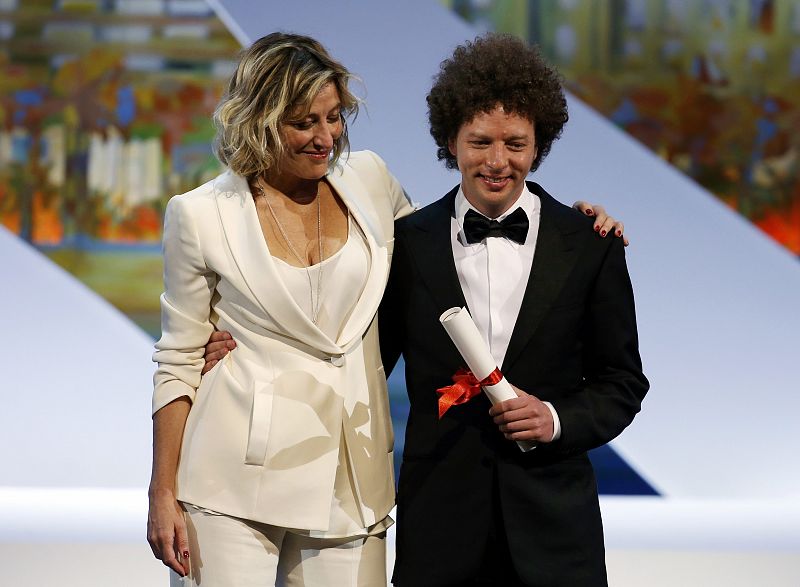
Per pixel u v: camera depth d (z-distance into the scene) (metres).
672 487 18.09
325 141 7.44
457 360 7.57
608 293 7.58
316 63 7.43
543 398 7.51
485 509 7.48
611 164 17.53
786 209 17.42
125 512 17.14
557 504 7.43
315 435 7.52
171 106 18.12
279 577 8.05
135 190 18.23
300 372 7.54
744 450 17.83
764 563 14.47
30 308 18.39
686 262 17.61
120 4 18.00
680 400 17.88
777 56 17.33
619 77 17.44
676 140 17.47
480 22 17.16
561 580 7.33
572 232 7.67
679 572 14.07
